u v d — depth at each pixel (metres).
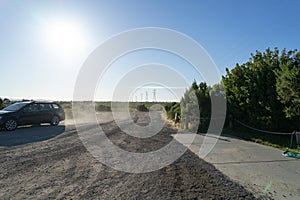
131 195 3.73
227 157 6.51
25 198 3.51
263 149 7.68
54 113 13.80
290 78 7.92
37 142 8.08
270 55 10.44
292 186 4.23
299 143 7.52
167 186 4.18
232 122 12.73
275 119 9.62
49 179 4.38
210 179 4.59
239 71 11.95
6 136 9.44
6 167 5.04
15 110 11.82
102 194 3.75
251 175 4.87
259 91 10.23
